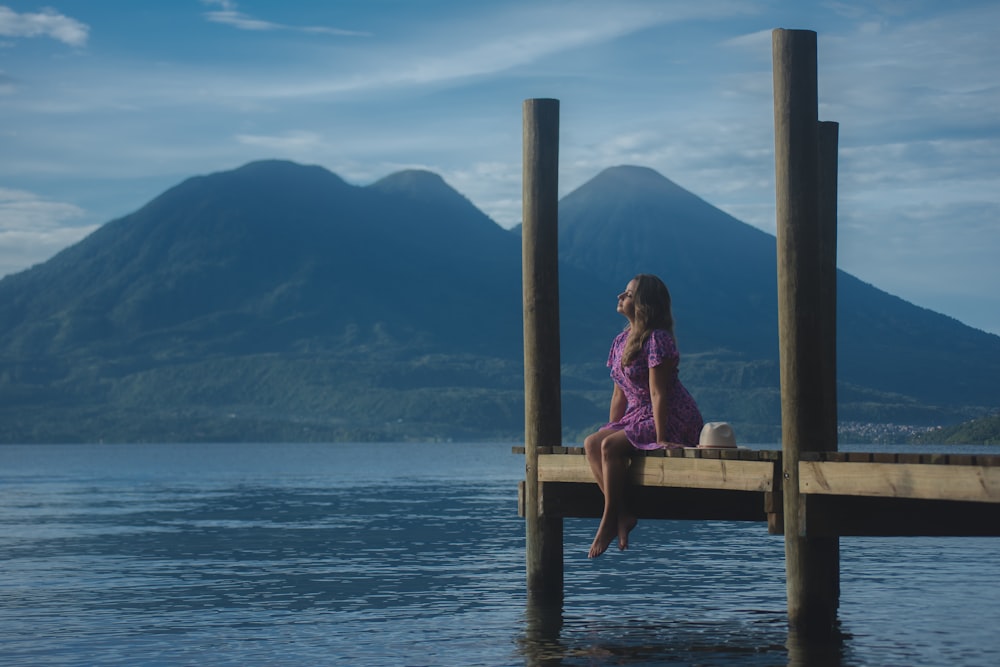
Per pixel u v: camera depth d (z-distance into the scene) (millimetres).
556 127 13148
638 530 28656
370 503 44875
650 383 10836
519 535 27906
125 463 127688
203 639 12547
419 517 35719
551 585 13531
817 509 9844
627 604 14859
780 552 22422
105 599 16141
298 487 62344
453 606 14906
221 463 125188
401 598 15875
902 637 11984
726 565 19891
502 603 15141
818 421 9945
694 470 10430
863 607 14312
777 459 9961
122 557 22938
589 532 27609
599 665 10633
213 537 28219
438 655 11328
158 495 53656
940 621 13125
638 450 10984
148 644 12250
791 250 10039
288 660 11211
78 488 62656
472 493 53469
